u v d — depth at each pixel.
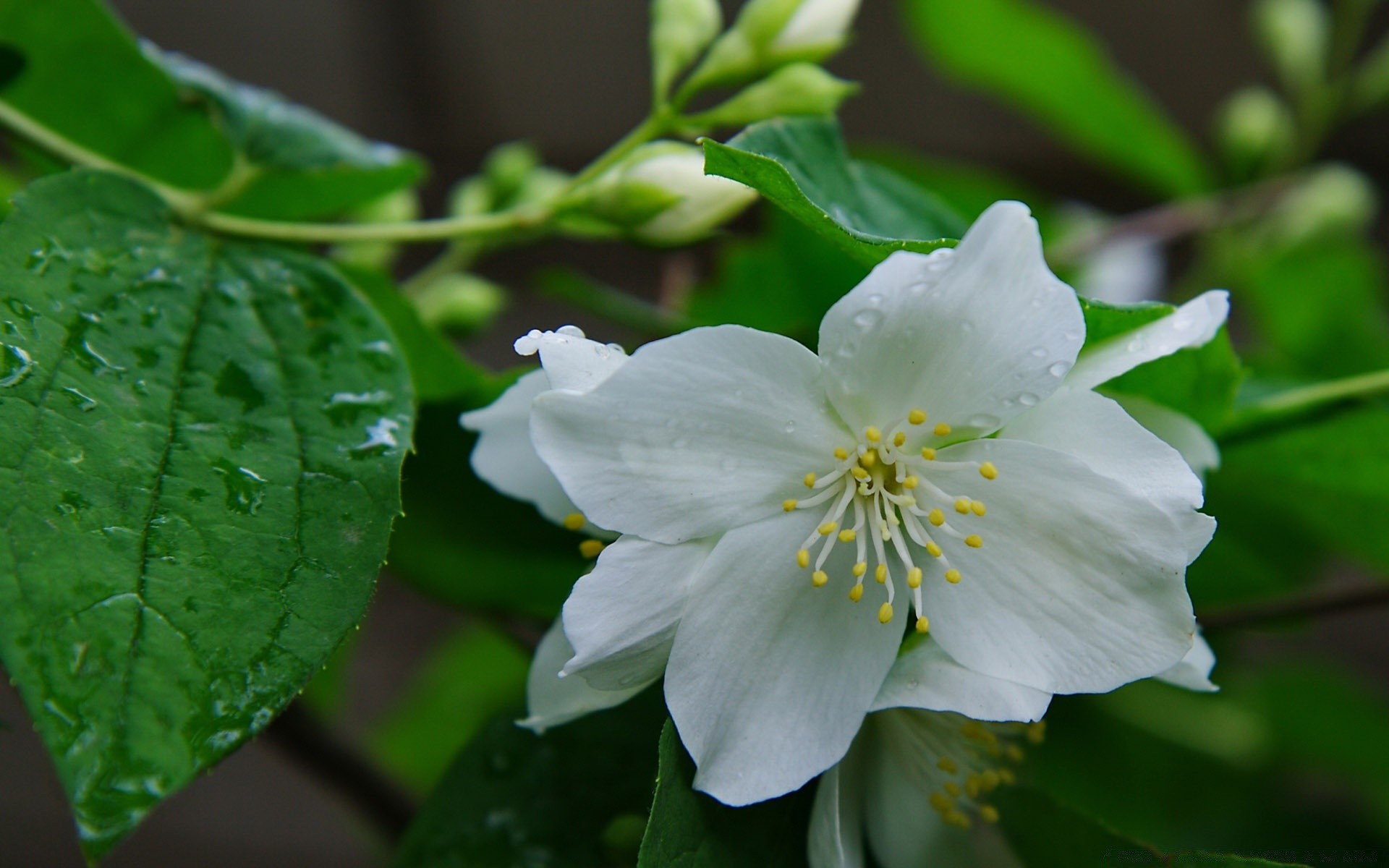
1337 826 0.31
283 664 0.19
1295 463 0.23
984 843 0.21
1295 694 0.31
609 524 0.20
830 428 0.20
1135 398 0.21
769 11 0.23
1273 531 0.25
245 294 0.21
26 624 0.19
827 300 0.24
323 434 0.20
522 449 0.21
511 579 0.24
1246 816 0.31
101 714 0.18
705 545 0.20
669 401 0.20
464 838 0.21
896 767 0.21
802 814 0.20
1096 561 0.20
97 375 0.20
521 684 0.32
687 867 0.20
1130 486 0.20
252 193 0.24
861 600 0.20
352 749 0.26
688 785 0.20
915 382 0.20
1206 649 0.20
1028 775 0.24
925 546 0.20
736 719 0.20
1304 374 0.26
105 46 0.23
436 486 0.23
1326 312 0.33
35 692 0.18
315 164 0.24
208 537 0.19
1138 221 0.32
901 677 0.20
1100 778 0.27
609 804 0.22
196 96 0.24
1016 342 0.20
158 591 0.19
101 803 0.18
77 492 0.19
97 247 0.21
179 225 0.21
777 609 0.20
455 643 0.32
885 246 0.20
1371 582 0.24
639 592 0.20
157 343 0.20
